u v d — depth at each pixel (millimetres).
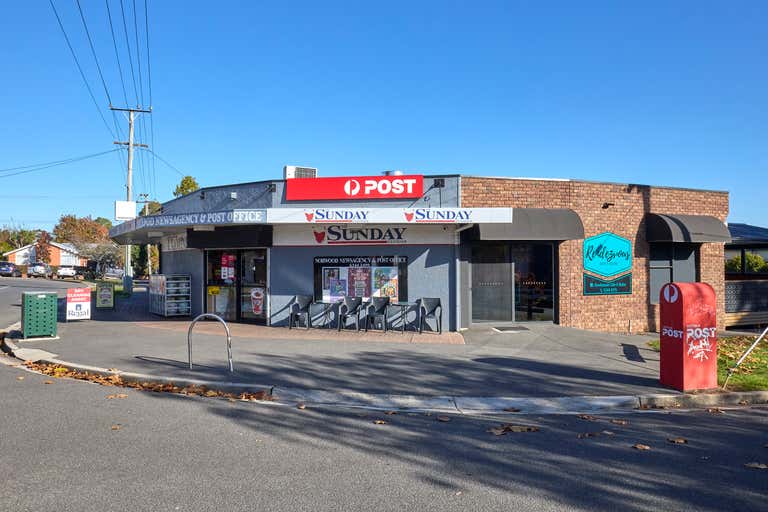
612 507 4457
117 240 23688
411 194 15008
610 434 6539
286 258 15805
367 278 15383
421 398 8117
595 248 16109
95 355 11078
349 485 4867
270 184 15648
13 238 95062
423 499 4578
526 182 15430
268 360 10641
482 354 11570
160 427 6598
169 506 4375
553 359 11094
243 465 5344
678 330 8648
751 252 27719
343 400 8211
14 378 9398
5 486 4750
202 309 18141
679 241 16203
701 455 5789
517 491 4770
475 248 15469
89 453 5621
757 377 9453
